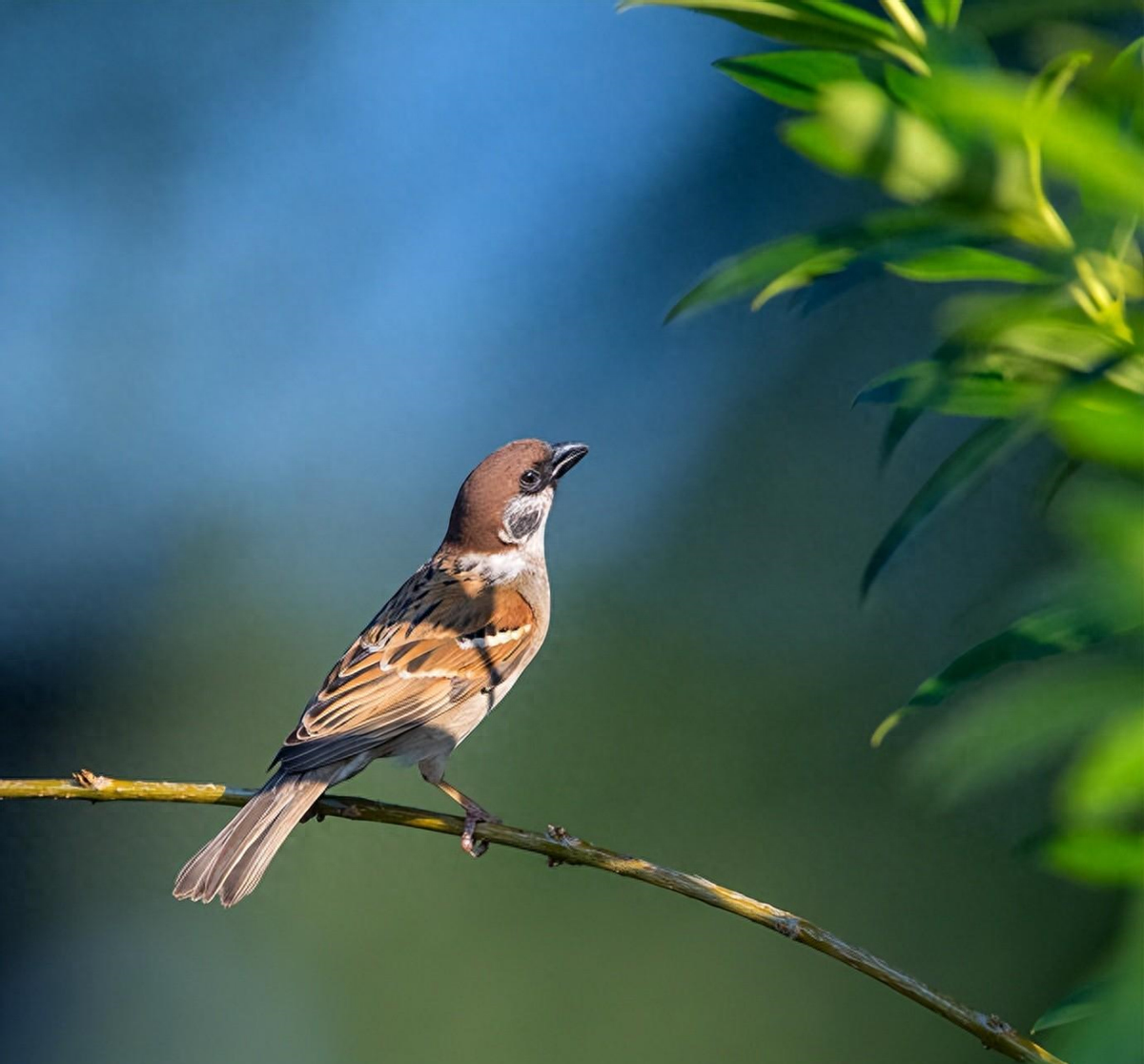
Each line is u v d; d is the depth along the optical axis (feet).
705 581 43.47
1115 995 6.22
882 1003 39.22
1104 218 9.39
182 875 23.68
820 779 40.86
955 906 38.75
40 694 48.01
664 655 43.21
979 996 37.93
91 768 47.37
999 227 9.54
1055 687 8.39
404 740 28.30
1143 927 6.41
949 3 10.03
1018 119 7.88
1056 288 9.44
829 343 43.80
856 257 10.39
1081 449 8.32
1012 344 10.23
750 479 43.75
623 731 42.96
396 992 42.22
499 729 43.93
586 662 43.62
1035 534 39.01
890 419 11.01
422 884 43.62
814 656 41.65
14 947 45.75
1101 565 7.93
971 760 8.46
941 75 8.48
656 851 41.47
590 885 42.47
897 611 40.93
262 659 48.26
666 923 41.55
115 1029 43.73
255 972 43.68
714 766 41.96
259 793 24.54
